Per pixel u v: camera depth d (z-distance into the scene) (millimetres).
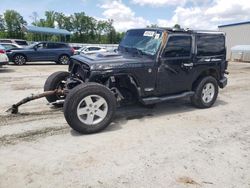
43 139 4512
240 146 4488
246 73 14375
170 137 4762
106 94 4719
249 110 6617
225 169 3727
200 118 5855
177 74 5840
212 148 4375
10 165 3646
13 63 17406
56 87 6070
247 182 3436
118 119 5605
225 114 6215
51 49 17641
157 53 5449
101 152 4094
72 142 4414
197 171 3646
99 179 3383
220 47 6609
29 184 3234
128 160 3877
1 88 8453
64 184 3258
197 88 6320
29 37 54344
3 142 4355
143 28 6094
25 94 7637
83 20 73188
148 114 6012
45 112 5895
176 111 6312
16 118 5469
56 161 3787
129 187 3240
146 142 4512
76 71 5648
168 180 3408
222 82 6832
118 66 4992
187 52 5906
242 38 26219
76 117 4531
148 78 5414
